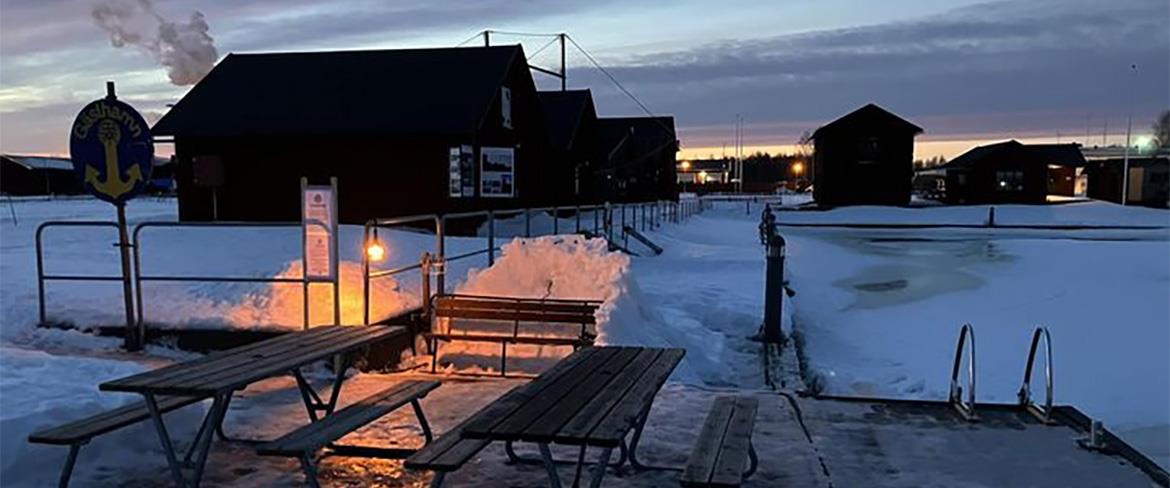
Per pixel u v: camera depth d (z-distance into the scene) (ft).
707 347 28.14
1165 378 28.19
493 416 11.75
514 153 82.07
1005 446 16.67
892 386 27.17
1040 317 40.09
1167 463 19.99
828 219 136.26
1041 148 237.66
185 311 26.17
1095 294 47.37
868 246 82.17
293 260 40.68
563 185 106.52
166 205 131.54
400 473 14.82
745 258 59.06
